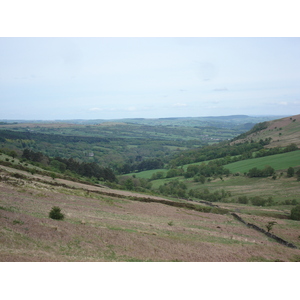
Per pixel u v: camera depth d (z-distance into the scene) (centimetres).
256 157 18175
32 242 2489
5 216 3014
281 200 10194
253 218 6775
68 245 2636
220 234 4441
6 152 11112
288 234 5209
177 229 4338
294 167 14125
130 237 3272
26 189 5303
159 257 2778
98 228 3422
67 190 6481
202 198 11562
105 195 7331
